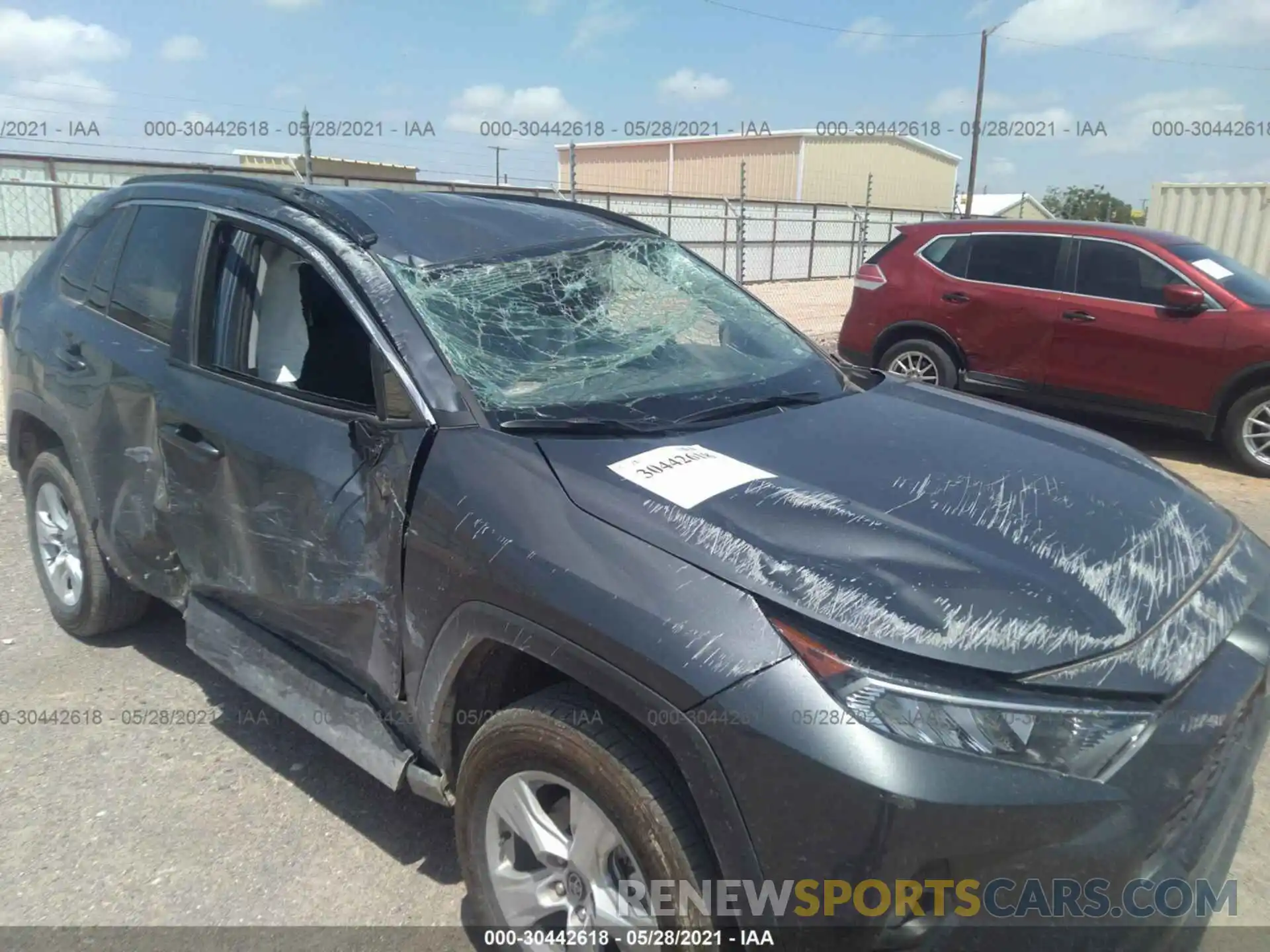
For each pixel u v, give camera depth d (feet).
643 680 6.20
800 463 7.97
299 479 8.68
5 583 15.42
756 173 112.88
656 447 7.98
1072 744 5.95
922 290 27.04
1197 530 8.07
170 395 10.19
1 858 9.12
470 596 7.22
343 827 9.65
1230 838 7.23
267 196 10.38
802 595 6.23
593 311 10.14
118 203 12.46
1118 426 28.04
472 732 7.91
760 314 12.10
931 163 135.13
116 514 11.34
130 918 8.41
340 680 9.04
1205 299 22.89
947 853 5.58
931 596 6.32
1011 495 7.75
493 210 11.16
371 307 8.69
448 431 7.98
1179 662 6.55
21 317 13.15
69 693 12.07
